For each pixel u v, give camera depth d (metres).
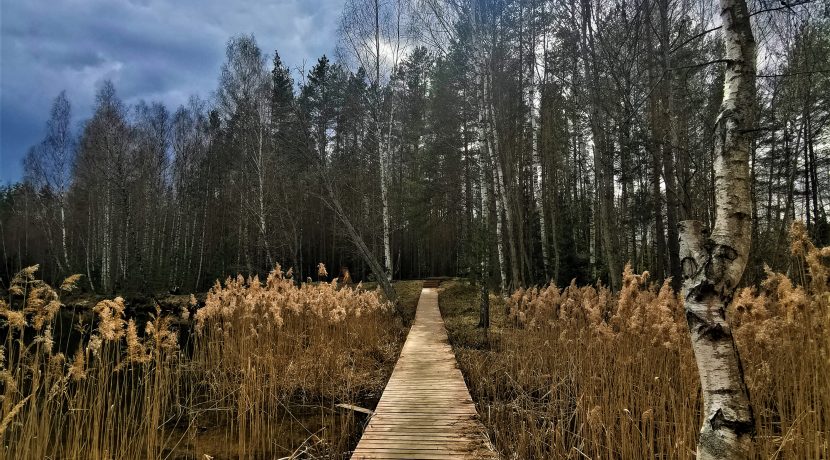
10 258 27.84
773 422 4.27
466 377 7.52
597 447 4.16
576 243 17.06
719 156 2.72
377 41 16.92
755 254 10.59
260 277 24.56
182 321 12.35
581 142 21.61
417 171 28.09
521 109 15.33
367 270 29.53
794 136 15.29
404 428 4.89
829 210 20.33
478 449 4.29
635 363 5.37
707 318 2.52
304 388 6.88
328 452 4.82
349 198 23.33
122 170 24.12
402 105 19.53
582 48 12.03
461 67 14.88
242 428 4.77
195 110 30.50
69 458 3.93
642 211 12.20
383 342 11.04
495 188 14.90
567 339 6.98
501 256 14.57
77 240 30.55
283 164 21.31
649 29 8.83
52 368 4.02
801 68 6.50
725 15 2.84
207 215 28.56
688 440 4.12
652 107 9.22
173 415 6.11
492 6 13.98
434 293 21.09
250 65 20.91
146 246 27.38
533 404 5.70
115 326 4.46
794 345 4.48
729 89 2.77
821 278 4.10
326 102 22.47
